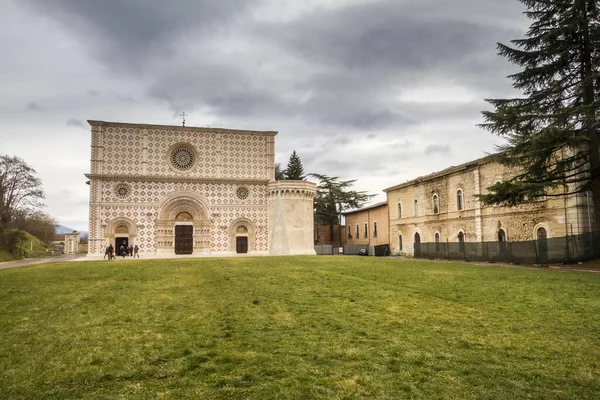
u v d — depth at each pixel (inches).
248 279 767.7
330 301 521.0
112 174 2012.8
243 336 354.6
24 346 331.0
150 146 2107.5
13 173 2423.7
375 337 350.6
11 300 545.0
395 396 233.5
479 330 374.0
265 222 2222.0
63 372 271.7
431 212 1958.7
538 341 338.3
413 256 1962.4
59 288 660.1
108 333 368.5
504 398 232.2
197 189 2138.3
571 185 1216.8
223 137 2222.0
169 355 305.1
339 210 3166.8
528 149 1074.1
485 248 1338.6
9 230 2338.8
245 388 243.9
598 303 489.4
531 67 1180.5
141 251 2027.6
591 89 1092.5
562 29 1061.1
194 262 1286.9
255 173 2246.6
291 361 290.2
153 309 475.8
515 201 1102.4
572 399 231.1
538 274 837.8
